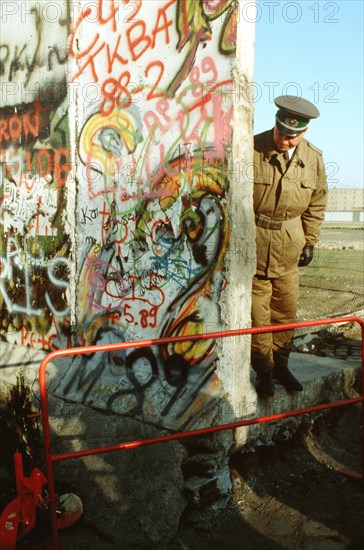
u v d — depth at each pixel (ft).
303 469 13.78
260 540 11.32
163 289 13.25
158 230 13.29
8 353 17.44
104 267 14.66
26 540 11.57
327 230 75.10
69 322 15.74
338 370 15.88
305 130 12.34
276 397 13.69
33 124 16.67
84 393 14.35
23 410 15.87
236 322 12.20
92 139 14.84
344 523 11.88
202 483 11.93
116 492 12.03
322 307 25.34
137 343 10.39
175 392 12.83
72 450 13.37
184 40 12.50
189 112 12.48
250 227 12.30
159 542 11.19
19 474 11.13
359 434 15.67
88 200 15.06
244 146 11.98
